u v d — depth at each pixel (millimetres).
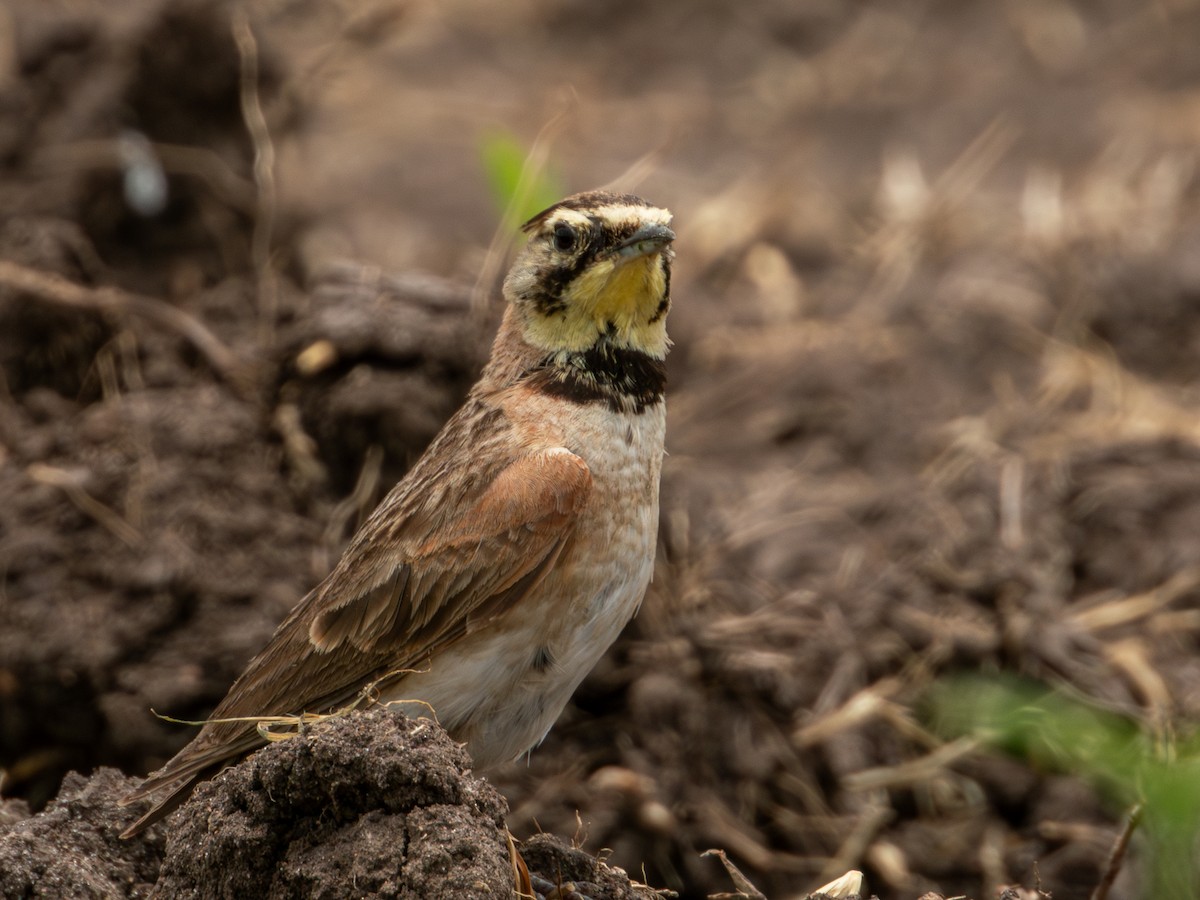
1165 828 9422
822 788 12445
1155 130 21000
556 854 8766
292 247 15539
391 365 12703
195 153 15148
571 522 9117
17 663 11789
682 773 12266
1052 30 23734
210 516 12398
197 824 7934
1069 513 14664
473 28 23516
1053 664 13141
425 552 9227
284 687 9375
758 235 18969
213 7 15328
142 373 13281
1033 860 11812
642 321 9578
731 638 12969
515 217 13695
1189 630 13594
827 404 16094
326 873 7527
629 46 23484
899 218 19047
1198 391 16516
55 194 14461
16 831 8750
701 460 15383
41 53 15203
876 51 23422
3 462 12656
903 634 13344
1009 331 17062
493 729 9312
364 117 20594
